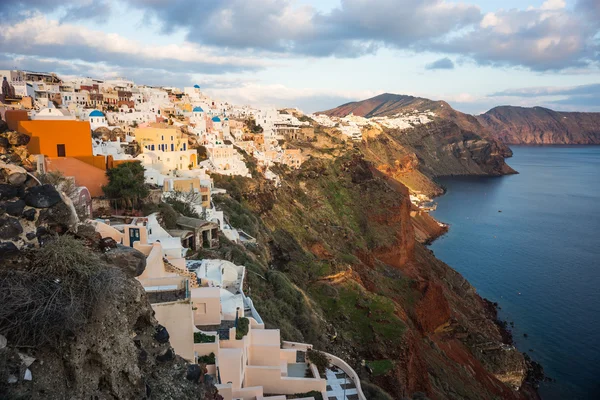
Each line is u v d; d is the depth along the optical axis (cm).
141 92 14462
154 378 1623
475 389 6209
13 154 3161
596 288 10444
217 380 2423
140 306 1620
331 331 5375
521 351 7750
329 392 3444
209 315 2991
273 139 16538
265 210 9719
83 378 1305
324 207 12719
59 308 1285
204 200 6391
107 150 6184
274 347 3120
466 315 8869
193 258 4384
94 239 1898
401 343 5500
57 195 1611
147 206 4666
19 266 1364
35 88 10619
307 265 7281
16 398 1126
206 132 11425
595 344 7925
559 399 6544
